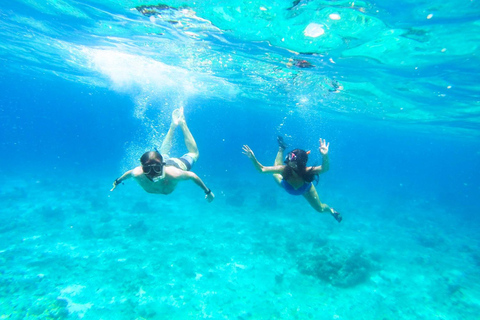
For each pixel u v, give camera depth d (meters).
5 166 36.72
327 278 11.55
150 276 11.06
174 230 16.28
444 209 32.78
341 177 55.84
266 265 12.73
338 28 8.77
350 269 11.84
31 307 8.80
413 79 12.66
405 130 35.75
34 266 11.33
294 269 12.50
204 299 9.91
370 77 13.63
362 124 37.62
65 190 25.61
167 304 9.49
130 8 9.62
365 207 28.39
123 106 81.00
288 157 5.61
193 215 19.80
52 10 11.15
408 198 37.41
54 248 13.20
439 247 17.62
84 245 13.70
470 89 12.47
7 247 12.95
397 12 7.26
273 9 8.19
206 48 13.55
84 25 12.33
